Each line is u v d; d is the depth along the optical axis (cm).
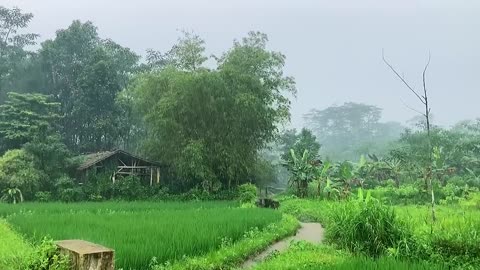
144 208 2831
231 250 1420
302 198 4341
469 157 5791
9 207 2748
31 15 6366
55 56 5669
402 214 1811
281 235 1941
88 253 725
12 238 1484
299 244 1554
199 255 1316
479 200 2755
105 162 4091
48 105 4522
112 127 5259
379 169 5188
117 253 1120
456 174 5622
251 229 1808
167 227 1642
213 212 2397
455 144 6066
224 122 4075
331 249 1462
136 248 1191
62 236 1432
